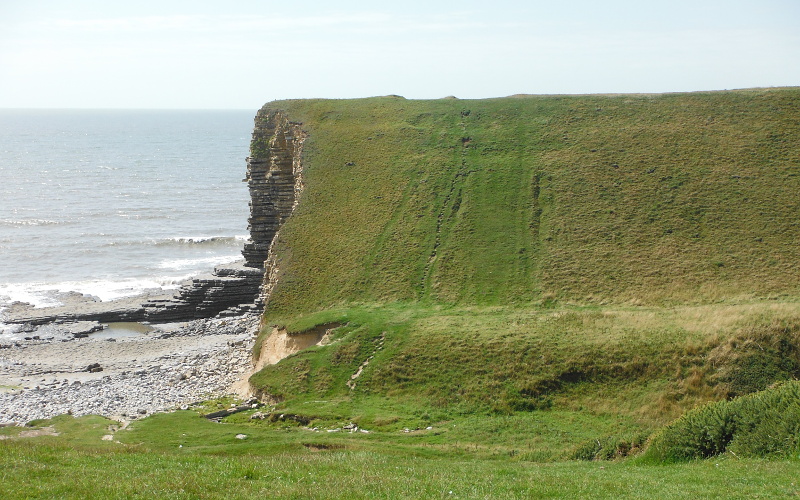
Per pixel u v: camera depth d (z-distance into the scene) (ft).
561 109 277.85
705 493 67.62
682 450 89.35
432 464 89.97
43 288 308.60
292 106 295.48
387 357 154.30
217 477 74.08
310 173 250.98
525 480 76.33
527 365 141.79
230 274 271.90
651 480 75.31
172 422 140.67
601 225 207.82
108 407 160.66
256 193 276.62
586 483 73.97
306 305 193.57
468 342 152.66
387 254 207.82
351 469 81.00
